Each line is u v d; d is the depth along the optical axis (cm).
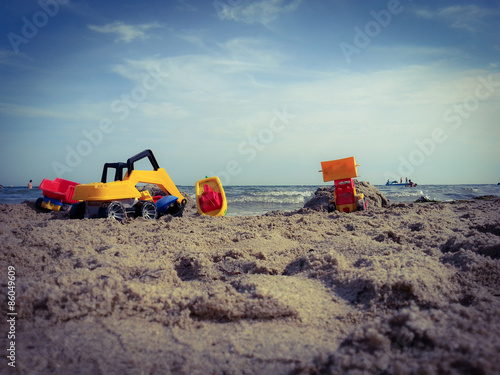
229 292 300
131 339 228
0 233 560
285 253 435
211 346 221
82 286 286
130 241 512
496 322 218
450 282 304
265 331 242
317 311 272
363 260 376
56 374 188
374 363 176
